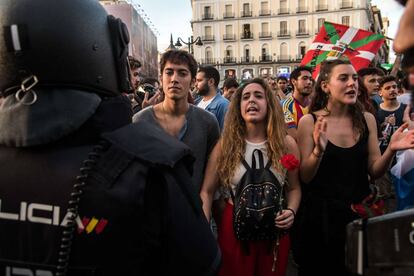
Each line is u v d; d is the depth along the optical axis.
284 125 2.55
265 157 2.47
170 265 1.02
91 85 1.01
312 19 60.78
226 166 2.47
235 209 2.35
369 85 5.06
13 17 0.96
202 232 1.08
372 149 2.53
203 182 2.63
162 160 0.98
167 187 0.99
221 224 2.48
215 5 63.59
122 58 1.11
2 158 1.01
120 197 0.94
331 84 2.53
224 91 7.18
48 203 0.96
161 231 1.00
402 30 0.73
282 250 2.38
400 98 4.74
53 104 0.96
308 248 2.48
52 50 0.95
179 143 1.07
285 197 2.51
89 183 0.95
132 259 0.95
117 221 0.94
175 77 2.78
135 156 0.98
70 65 0.97
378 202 2.48
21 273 0.97
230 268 2.38
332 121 2.53
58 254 0.94
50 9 0.97
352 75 2.48
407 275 0.85
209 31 64.00
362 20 58.81
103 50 1.05
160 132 1.11
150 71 25.00
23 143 0.95
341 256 2.39
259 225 2.27
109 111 1.03
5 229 0.98
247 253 2.33
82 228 0.94
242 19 63.03
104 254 0.94
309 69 4.55
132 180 0.96
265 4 62.25
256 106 2.49
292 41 61.84
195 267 1.04
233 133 2.54
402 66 0.79
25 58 0.95
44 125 0.94
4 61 0.97
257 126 2.53
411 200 2.62
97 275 0.94
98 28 1.04
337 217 2.37
